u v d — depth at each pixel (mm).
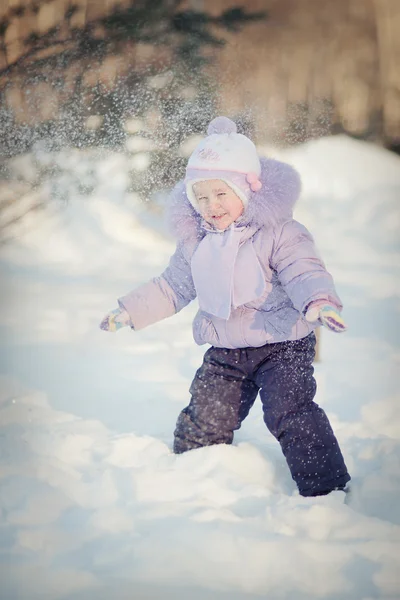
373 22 21625
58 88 12875
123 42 13297
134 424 6602
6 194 14469
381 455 5793
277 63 18141
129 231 15164
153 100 13281
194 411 5734
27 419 6645
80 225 15203
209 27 14055
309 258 5406
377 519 4730
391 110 20359
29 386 7676
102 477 5277
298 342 5559
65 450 5871
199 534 4512
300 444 5219
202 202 5621
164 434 6336
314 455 5188
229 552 4352
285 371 5430
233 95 14602
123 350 9133
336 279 13125
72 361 8633
